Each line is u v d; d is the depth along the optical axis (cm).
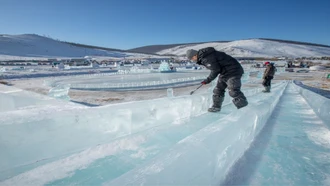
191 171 104
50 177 140
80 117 187
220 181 127
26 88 1184
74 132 183
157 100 272
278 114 335
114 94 979
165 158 109
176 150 119
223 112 344
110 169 151
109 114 207
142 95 944
